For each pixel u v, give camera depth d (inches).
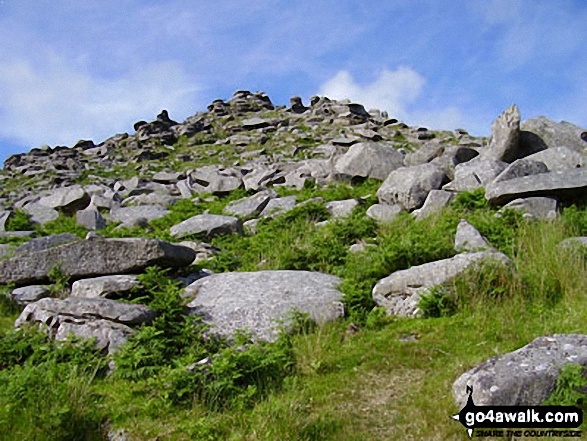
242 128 1914.4
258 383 242.8
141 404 236.5
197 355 275.0
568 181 442.0
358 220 478.0
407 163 712.4
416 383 241.9
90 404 237.9
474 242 377.7
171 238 526.3
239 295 340.2
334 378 253.1
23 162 1838.1
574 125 612.1
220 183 858.8
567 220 411.8
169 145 1877.5
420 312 309.9
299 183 776.3
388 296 331.9
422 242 376.2
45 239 480.4
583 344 223.0
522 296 305.4
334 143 1459.2
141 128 1991.9
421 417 213.2
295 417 213.2
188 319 300.8
